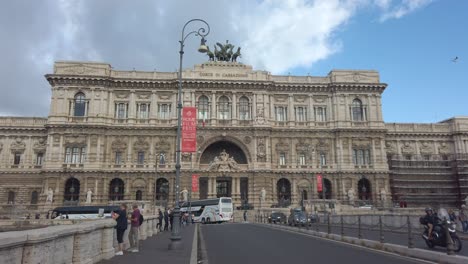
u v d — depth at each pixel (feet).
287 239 121.39
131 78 318.65
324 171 323.57
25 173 329.72
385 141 356.79
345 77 338.95
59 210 225.76
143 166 310.04
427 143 365.40
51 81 312.50
